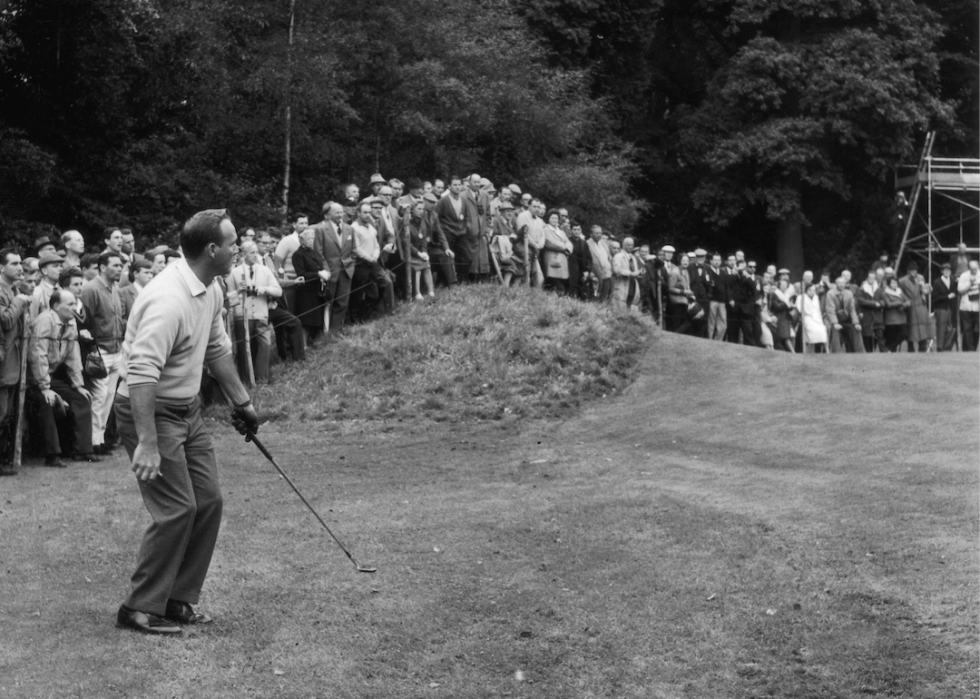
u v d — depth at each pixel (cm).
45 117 2089
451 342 1562
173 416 599
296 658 582
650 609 662
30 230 1916
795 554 755
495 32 2755
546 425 1347
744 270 2128
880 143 3250
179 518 599
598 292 1938
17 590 685
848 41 3209
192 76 2228
